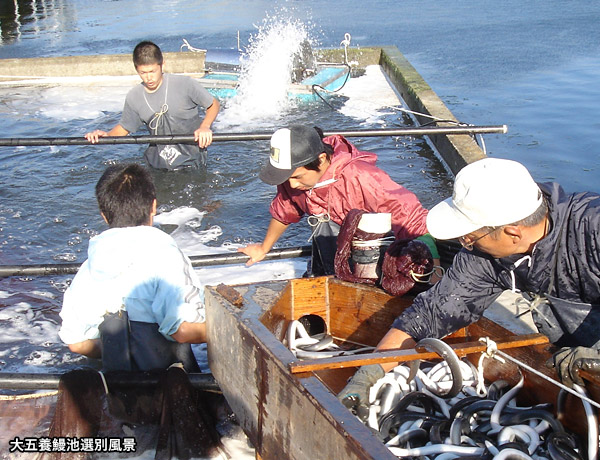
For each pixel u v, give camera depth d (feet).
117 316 12.66
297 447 9.55
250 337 10.50
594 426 9.18
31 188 26.21
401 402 10.71
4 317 17.30
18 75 43.57
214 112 26.73
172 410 11.73
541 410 10.11
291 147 13.74
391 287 12.89
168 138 21.94
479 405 10.39
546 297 10.41
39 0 90.74
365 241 13.51
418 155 29.91
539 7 69.92
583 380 9.59
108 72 44.24
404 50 53.67
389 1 78.95
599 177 26.58
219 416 12.99
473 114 35.86
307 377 9.45
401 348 11.00
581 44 52.80
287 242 21.58
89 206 24.48
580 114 35.06
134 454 12.03
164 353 12.98
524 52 50.96
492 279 10.75
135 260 12.60
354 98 39.19
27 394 13.89
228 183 26.43
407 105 36.91
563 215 9.39
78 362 15.35
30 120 35.19
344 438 8.24
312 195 14.87
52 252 20.93
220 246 21.35
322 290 13.65
